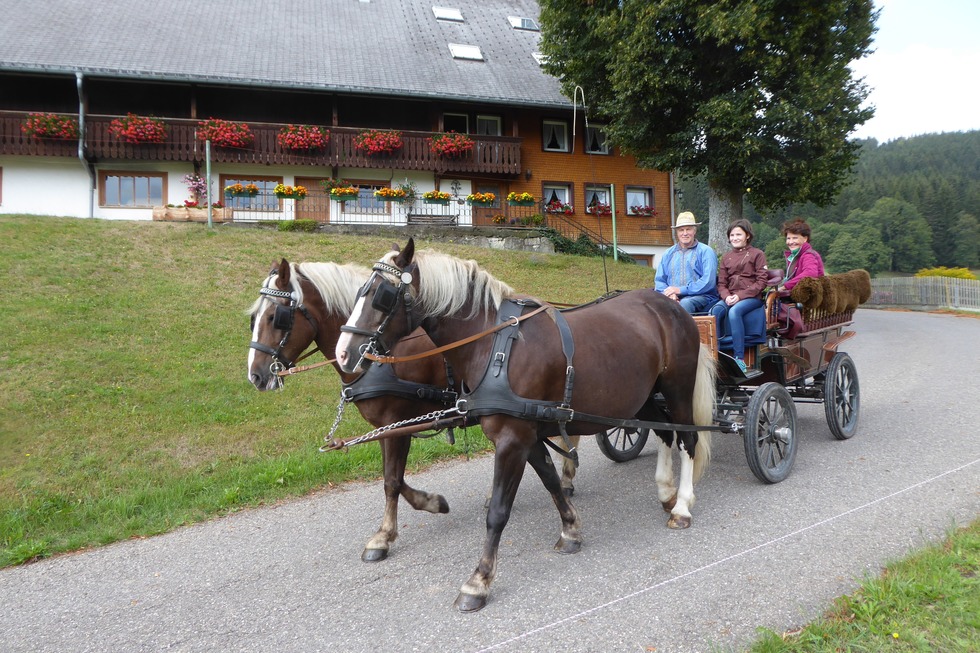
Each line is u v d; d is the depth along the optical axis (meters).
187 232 14.90
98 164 19.16
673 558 3.89
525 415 3.53
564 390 3.73
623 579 3.65
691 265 5.70
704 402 4.68
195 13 23.08
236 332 9.95
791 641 2.83
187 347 9.11
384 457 4.30
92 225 14.50
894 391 8.42
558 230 21.77
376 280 3.50
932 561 3.33
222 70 19.48
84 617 3.53
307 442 6.67
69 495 5.38
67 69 17.75
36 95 19.14
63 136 17.83
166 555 4.35
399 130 20.64
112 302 10.41
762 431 5.20
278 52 21.47
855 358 11.55
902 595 3.06
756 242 70.56
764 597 3.33
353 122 21.69
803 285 5.68
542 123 23.19
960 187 89.62
